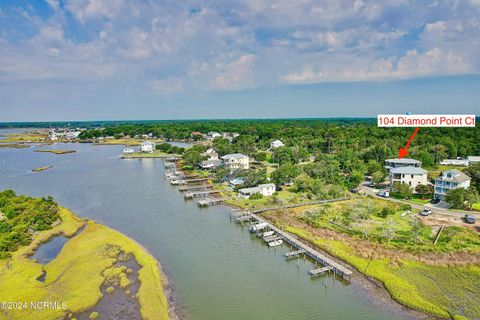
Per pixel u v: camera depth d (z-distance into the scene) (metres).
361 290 47.34
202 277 51.69
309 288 48.44
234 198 94.19
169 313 42.56
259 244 64.12
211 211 85.12
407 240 59.12
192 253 60.12
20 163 170.50
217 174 116.44
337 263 54.59
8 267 53.62
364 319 41.25
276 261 57.03
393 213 74.25
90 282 48.59
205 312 42.91
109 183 119.94
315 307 43.84
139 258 56.41
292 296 46.47
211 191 102.38
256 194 92.62
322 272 52.38
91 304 43.66
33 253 60.06
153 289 46.91
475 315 40.59
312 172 107.75
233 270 53.94
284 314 42.50
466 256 52.97
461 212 74.94
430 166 118.06
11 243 60.38
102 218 80.06
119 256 57.50
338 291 47.44
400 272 50.38
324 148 168.38
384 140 153.25
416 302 43.31
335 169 112.12
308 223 70.69
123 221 77.75
